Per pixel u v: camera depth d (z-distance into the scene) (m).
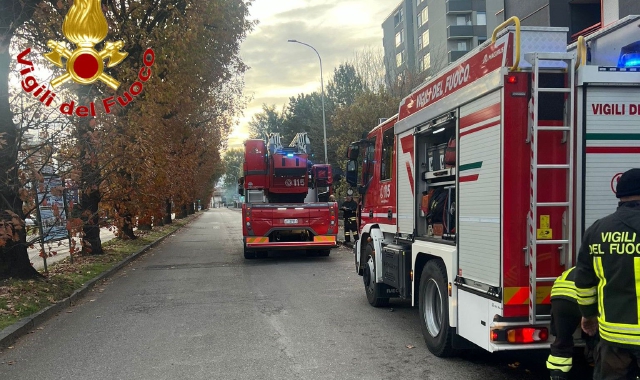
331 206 14.95
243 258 16.36
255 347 6.45
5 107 8.88
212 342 6.72
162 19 15.12
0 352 6.48
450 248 5.50
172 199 27.22
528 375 5.27
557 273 4.38
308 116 55.81
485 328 4.65
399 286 6.93
